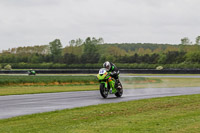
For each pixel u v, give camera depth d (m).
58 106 18.34
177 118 12.91
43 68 160.25
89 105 18.45
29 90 33.31
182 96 23.16
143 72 91.31
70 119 13.27
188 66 126.19
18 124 12.31
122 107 16.80
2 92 30.08
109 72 23.70
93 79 51.03
